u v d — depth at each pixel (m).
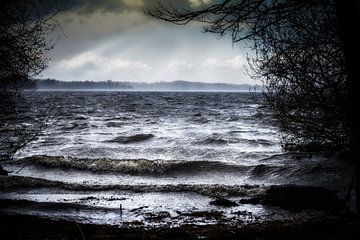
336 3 5.34
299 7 5.13
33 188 13.12
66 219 9.54
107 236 7.00
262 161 17.95
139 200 11.95
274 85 10.84
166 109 69.62
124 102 103.50
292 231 7.11
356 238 6.04
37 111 54.28
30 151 21.67
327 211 10.26
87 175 16.09
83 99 121.38
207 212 10.61
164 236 7.32
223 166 16.38
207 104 92.12
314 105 10.50
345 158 14.64
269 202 11.50
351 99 5.49
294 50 8.83
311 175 14.39
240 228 8.15
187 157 20.41
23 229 7.33
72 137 28.30
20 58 8.52
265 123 40.28
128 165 16.88
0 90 9.10
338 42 7.75
